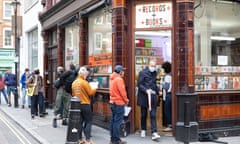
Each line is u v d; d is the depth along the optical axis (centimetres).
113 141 925
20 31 2342
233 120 1073
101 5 1198
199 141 973
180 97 980
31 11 2353
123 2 1070
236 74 1130
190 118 976
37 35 2267
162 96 1084
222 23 1117
